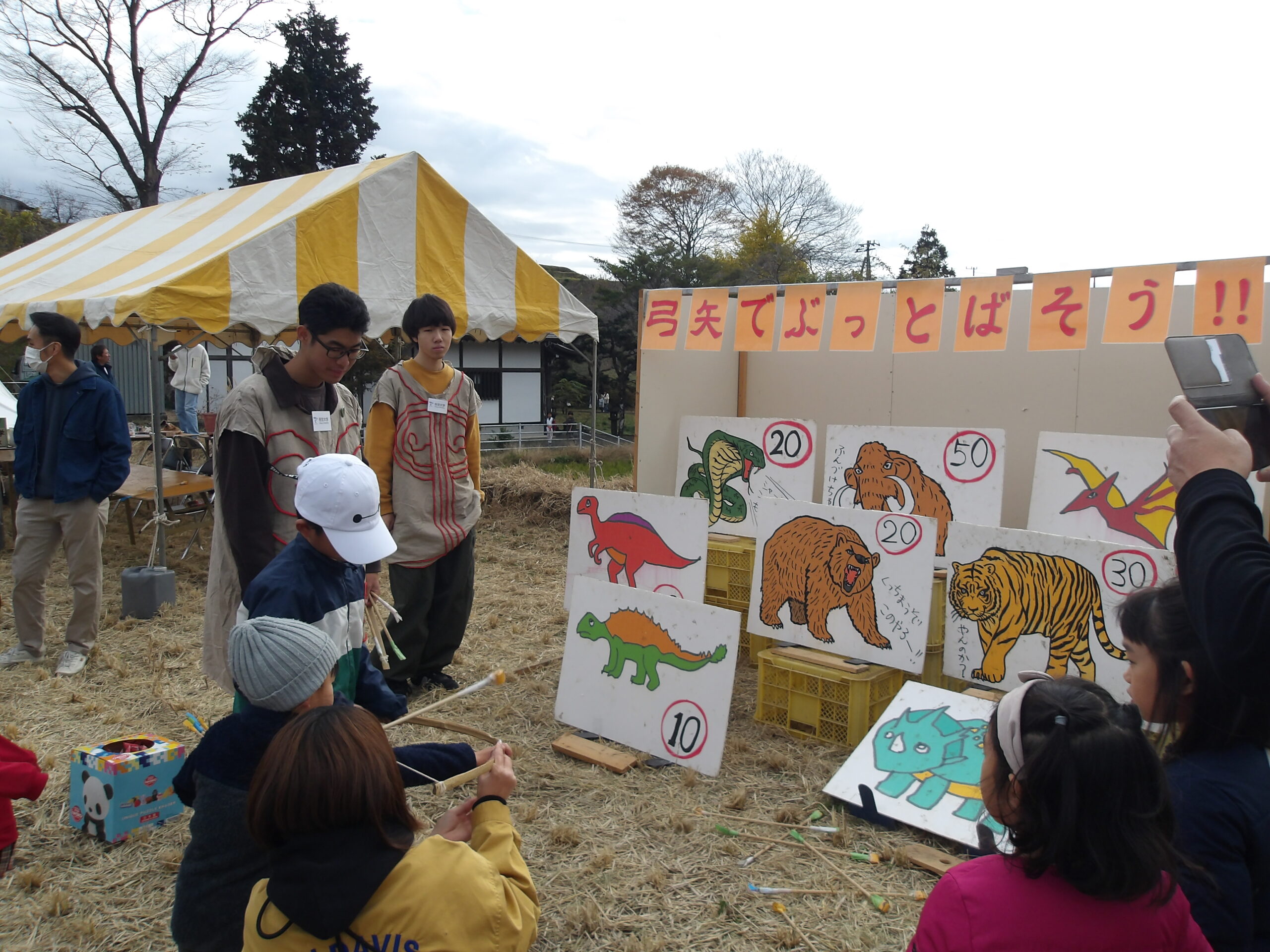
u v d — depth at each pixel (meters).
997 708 1.49
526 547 8.66
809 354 6.55
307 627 1.96
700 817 3.55
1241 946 1.52
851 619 4.31
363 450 4.67
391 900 1.56
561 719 4.41
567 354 28.03
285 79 26.41
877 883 3.11
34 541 5.04
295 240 6.06
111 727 4.32
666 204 38.56
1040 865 1.37
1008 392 5.66
